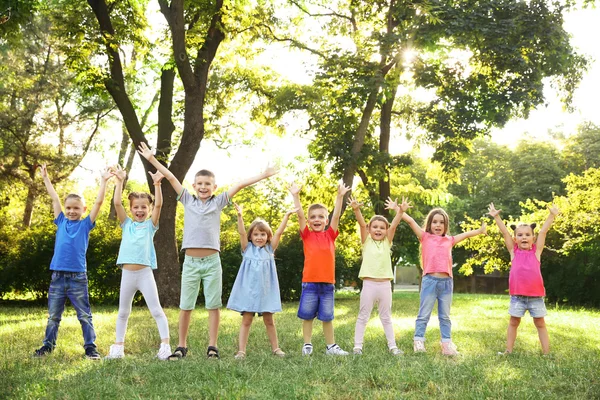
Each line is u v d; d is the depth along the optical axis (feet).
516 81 56.49
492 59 56.18
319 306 21.53
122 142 85.66
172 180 21.18
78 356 19.95
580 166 131.34
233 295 20.61
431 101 63.26
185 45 47.60
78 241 20.98
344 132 60.13
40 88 66.49
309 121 61.67
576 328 31.50
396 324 32.65
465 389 14.87
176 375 16.25
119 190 21.30
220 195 20.90
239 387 14.75
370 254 22.65
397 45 52.80
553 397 14.24
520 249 22.76
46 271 54.29
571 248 58.39
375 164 60.85
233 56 62.85
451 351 21.45
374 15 61.36
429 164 70.85
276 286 20.99
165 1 47.57
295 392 14.28
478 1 52.65
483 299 69.10
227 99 64.08
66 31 50.03
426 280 22.79
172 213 49.67
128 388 14.73
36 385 14.84
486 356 20.59
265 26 59.31
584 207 59.31
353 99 55.47
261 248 21.20
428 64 59.62
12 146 66.03
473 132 58.95
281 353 20.63
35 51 66.85
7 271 53.72
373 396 14.12
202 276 20.52
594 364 18.62
